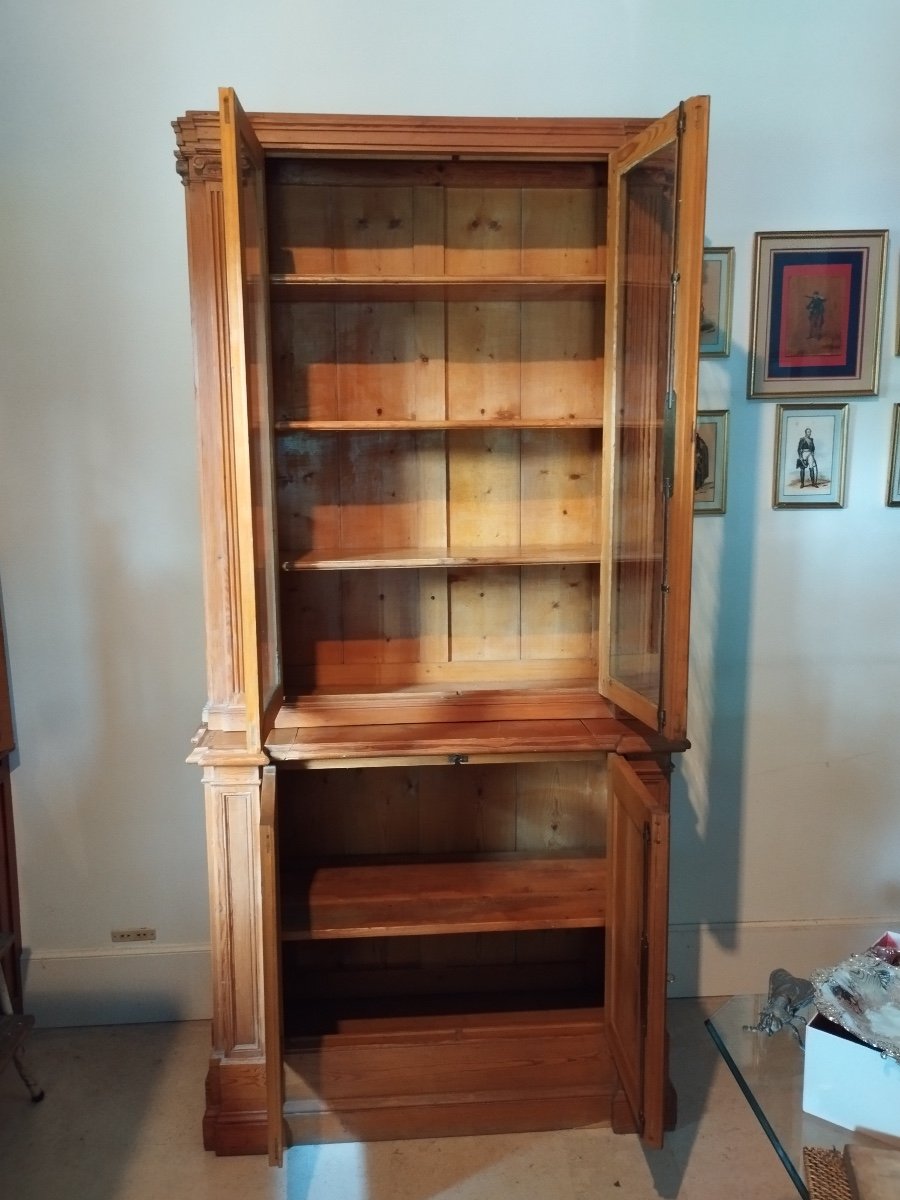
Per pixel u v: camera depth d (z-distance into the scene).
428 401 2.09
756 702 2.39
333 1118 1.94
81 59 2.06
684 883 2.45
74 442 2.18
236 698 1.89
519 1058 1.99
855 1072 1.45
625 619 1.89
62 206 2.10
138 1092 2.10
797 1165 1.41
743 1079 1.58
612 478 1.91
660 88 2.16
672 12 2.13
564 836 2.27
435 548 2.12
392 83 2.12
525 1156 1.91
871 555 2.35
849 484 2.32
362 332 2.05
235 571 1.85
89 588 2.23
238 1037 1.92
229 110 1.46
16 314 2.12
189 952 2.36
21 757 2.27
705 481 2.29
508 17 2.11
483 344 2.08
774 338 2.25
